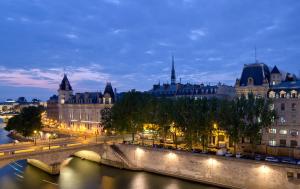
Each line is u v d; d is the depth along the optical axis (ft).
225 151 265.54
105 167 311.47
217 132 288.92
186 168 262.88
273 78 317.83
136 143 329.31
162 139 339.16
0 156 237.66
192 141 273.75
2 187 240.73
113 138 367.86
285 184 208.33
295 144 276.00
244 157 238.89
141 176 276.21
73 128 561.02
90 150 307.58
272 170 214.69
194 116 270.26
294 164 206.49
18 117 428.15
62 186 244.22
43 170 293.02
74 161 338.54
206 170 249.55
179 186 244.22
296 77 354.13
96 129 506.48
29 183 252.21
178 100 301.22
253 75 320.50
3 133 651.66
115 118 346.74
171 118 291.38
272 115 254.06
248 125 250.57
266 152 274.57
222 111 262.26
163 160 279.49
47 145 307.17
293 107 278.26
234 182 233.14
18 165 315.99
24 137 472.85
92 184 250.57
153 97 357.82
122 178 269.44
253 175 223.51
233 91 452.76
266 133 293.23
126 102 344.69
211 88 441.27
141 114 329.72
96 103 511.40
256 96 305.94
